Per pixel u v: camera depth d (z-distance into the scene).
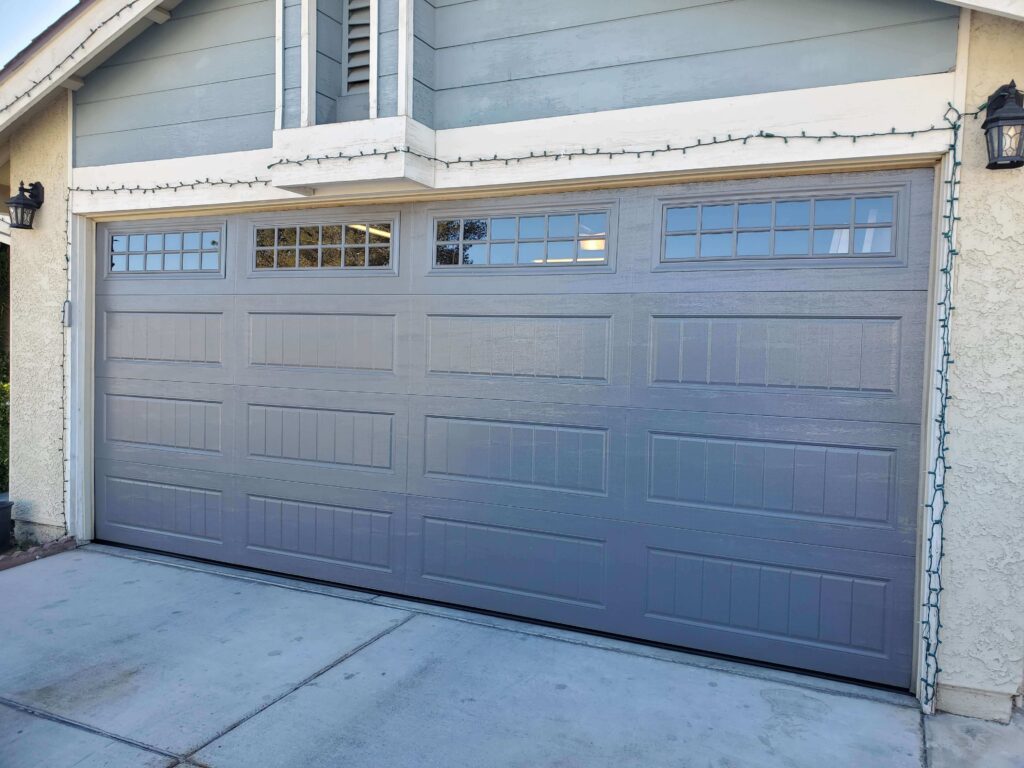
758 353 3.65
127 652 3.80
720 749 2.97
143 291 5.35
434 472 4.45
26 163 5.55
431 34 4.21
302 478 4.86
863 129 3.30
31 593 4.61
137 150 5.11
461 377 4.35
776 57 3.47
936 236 3.27
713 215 3.73
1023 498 3.15
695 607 3.83
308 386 4.80
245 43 4.70
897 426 3.40
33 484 5.69
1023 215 3.08
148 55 5.02
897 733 3.10
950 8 3.15
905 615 3.42
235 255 5.01
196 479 5.23
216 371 5.11
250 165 4.69
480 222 4.30
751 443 3.67
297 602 4.50
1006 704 3.20
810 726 3.14
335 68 4.42
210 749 2.96
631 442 3.93
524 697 3.38
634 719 3.20
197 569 5.08
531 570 4.21
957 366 3.21
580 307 4.02
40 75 5.00
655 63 3.71
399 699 3.35
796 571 3.62
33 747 2.96
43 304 5.53
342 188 4.35
